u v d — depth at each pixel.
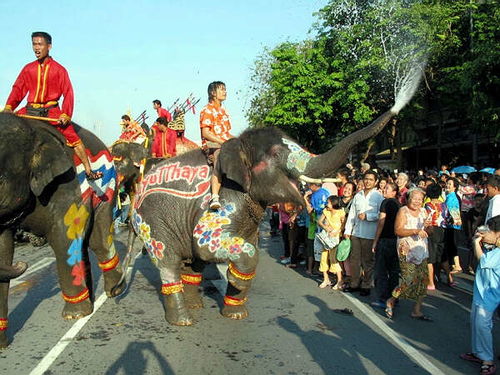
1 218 4.81
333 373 4.66
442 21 18.70
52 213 5.56
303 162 5.41
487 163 24.72
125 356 4.98
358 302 7.25
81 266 5.96
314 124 25.45
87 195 5.86
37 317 6.22
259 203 5.72
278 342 5.46
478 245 4.97
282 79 25.27
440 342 5.59
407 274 6.32
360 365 4.86
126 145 10.81
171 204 5.93
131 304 6.85
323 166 5.29
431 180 12.92
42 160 4.98
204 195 5.85
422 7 18.77
